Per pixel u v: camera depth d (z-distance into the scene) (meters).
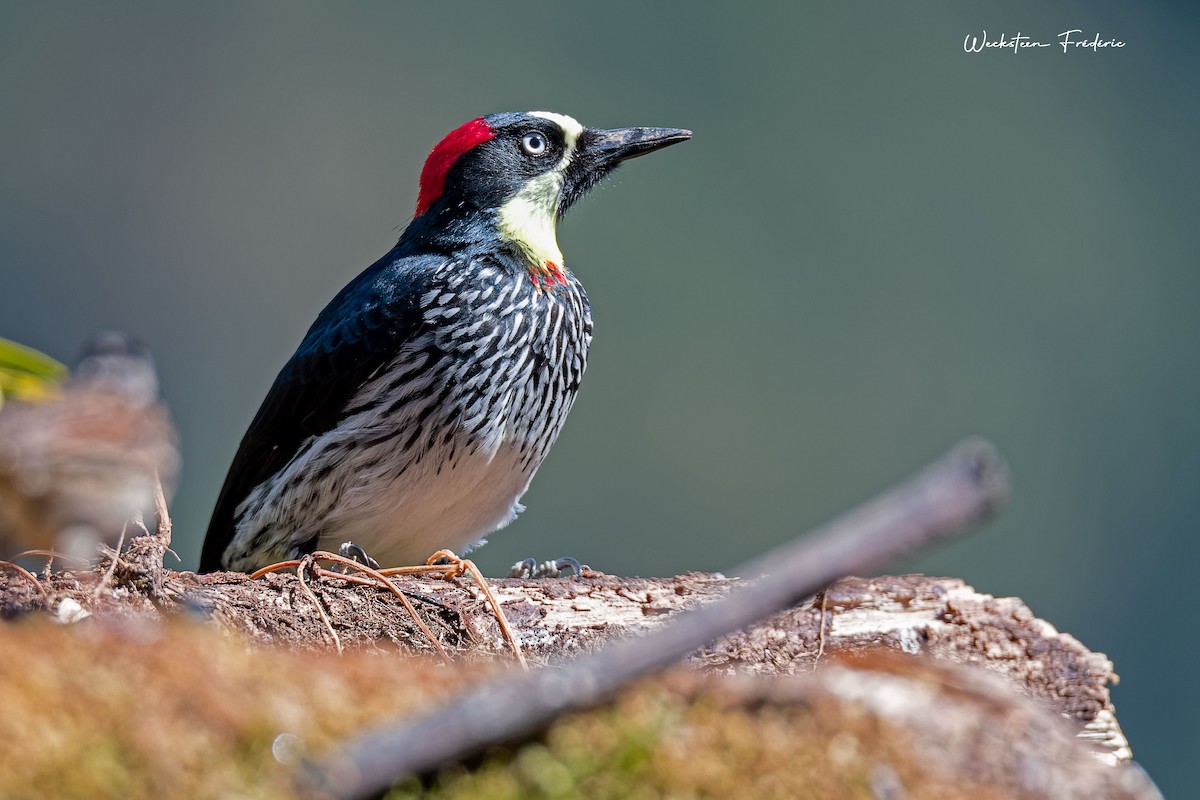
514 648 8.91
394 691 6.36
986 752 6.67
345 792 5.52
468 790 5.82
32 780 5.59
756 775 6.22
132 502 9.28
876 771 6.38
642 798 6.00
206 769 5.75
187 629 6.55
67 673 6.06
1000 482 4.70
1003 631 8.98
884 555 4.90
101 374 11.29
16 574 8.14
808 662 8.76
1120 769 6.85
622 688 5.59
